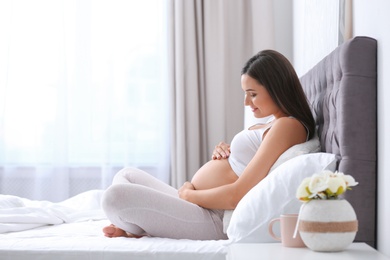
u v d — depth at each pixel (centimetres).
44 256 172
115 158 402
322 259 131
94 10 404
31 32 405
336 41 230
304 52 320
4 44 402
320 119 212
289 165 177
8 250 174
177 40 391
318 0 269
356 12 204
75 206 283
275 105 211
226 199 197
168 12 396
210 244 176
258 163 195
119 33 402
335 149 184
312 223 138
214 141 392
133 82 401
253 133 216
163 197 196
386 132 164
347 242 138
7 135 402
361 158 172
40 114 402
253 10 388
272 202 173
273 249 148
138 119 401
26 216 220
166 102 400
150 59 402
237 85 401
